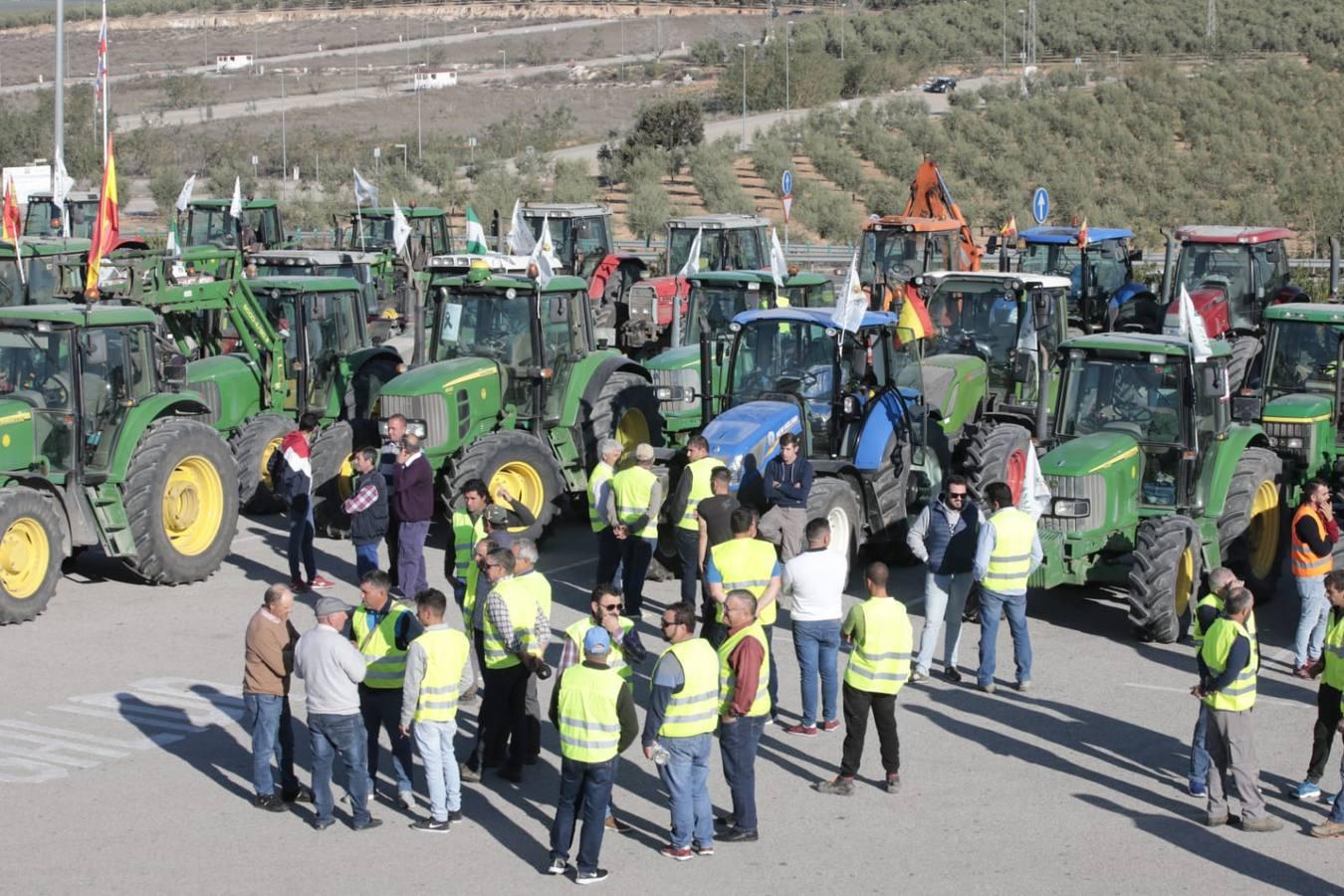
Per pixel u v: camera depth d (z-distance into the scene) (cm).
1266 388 1753
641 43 12406
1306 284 3225
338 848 971
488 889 912
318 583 1589
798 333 1579
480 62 11762
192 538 1606
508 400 1716
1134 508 1442
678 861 952
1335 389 1683
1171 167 5941
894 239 2742
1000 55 9694
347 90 10188
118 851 961
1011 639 1431
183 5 15000
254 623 1025
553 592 1563
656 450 1700
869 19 10500
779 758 1134
